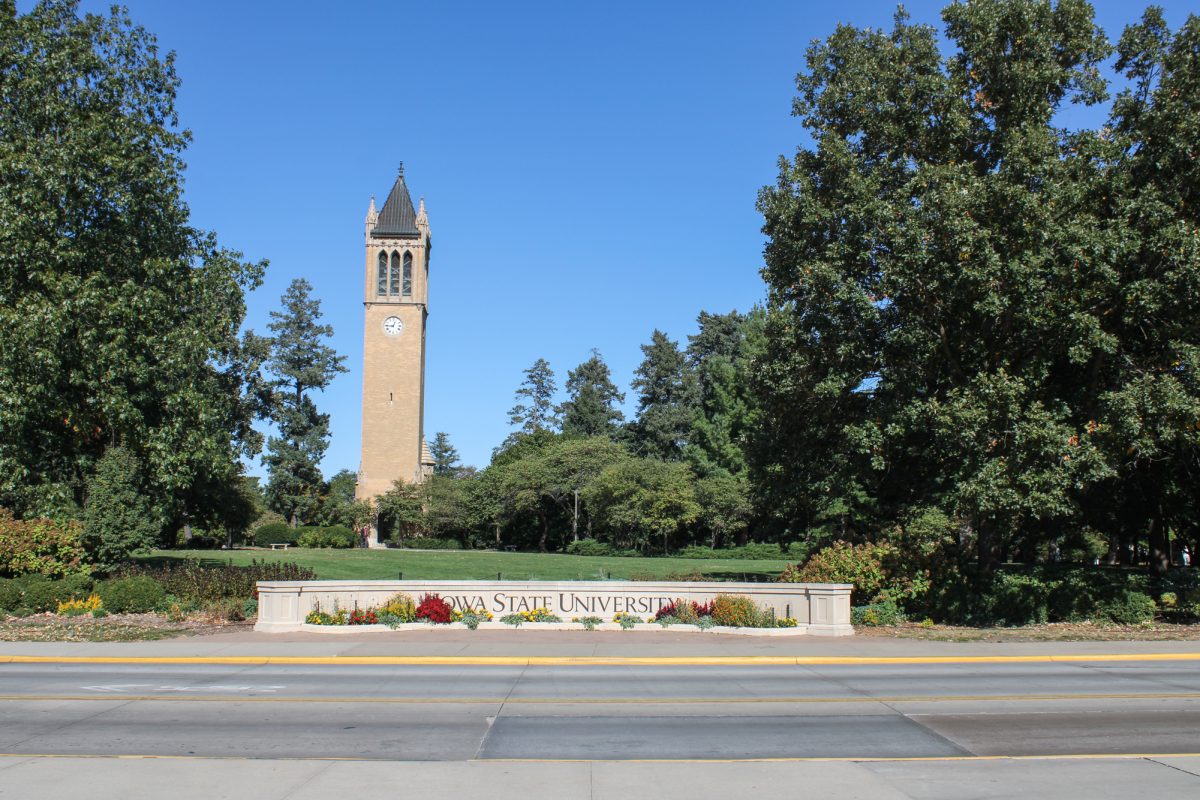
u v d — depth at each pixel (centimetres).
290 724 1031
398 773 804
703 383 8781
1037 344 2192
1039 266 2016
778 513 2761
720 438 6662
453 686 1330
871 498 2839
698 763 846
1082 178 2138
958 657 1669
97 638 1867
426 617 2048
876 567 2262
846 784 770
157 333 2720
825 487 2528
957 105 2211
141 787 750
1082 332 2042
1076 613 2239
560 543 8050
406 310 8112
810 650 1728
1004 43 2194
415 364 8075
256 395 6031
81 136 2555
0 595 2175
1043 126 2142
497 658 1619
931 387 2333
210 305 2991
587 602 2131
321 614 2016
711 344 9000
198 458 2723
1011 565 3041
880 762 851
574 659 1619
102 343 2544
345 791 743
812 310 2312
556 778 789
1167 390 1941
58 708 1127
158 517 2733
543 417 11625
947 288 2067
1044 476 1994
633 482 6594
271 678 1412
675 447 8931
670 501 6344
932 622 2203
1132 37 2223
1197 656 1677
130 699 1197
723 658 1628
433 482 7869
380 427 7994
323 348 8081
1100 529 3175
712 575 3500
